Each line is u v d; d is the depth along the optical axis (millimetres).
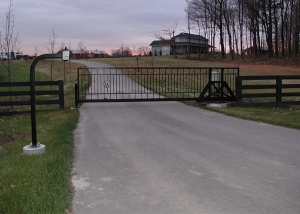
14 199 3643
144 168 5043
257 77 11852
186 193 4062
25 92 10766
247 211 3562
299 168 5055
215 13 55688
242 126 8477
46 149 5789
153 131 7836
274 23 50000
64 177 4449
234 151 6043
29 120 9117
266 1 48969
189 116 10023
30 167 4781
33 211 3381
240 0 53281
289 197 3949
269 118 9414
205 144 6570
